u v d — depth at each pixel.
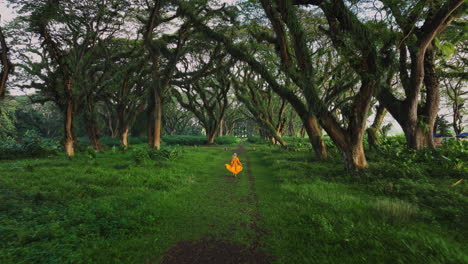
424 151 10.80
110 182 7.53
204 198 6.25
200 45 19.95
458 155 10.48
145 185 7.39
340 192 6.34
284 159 14.06
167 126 53.81
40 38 13.02
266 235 3.84
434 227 3.75
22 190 6.14
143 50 21.34
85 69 18.91
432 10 9.09
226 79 30.30
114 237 3.59
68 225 3.98
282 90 11.41
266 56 12.25
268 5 9.98
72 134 15.99
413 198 5.32
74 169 9.51
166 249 3.35
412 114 11.86
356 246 3.06
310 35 16.56
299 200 5.59
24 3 11.10
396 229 3.59
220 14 15.63
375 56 8.22
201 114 36.62
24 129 41.66
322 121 9.42
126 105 25.97
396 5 7.93
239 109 49.03
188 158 14.62
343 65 15.91
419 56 10.44
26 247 3.12
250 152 23.19
